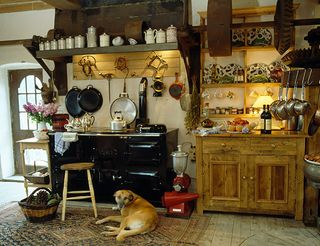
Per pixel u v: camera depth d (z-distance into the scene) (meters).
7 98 5.15
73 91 4.39
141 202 3.14
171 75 3.99
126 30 3.65
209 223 3.18
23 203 3.22
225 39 3.08
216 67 3.79
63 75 4.43
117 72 4.20
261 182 3.26
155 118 4.12
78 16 4.22
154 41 3.57
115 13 4.10
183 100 3.96
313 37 2.43
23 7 4.60
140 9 4.02
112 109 4.24
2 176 5.07
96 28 4.06
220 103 3.83
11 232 3.00
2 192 4.41
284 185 3.21
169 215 3.35
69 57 4.37
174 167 3.46
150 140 3.56
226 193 3.36
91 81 4.34
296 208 3.20
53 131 3.97
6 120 5.14
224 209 3.39
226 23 3.00
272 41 3.60
